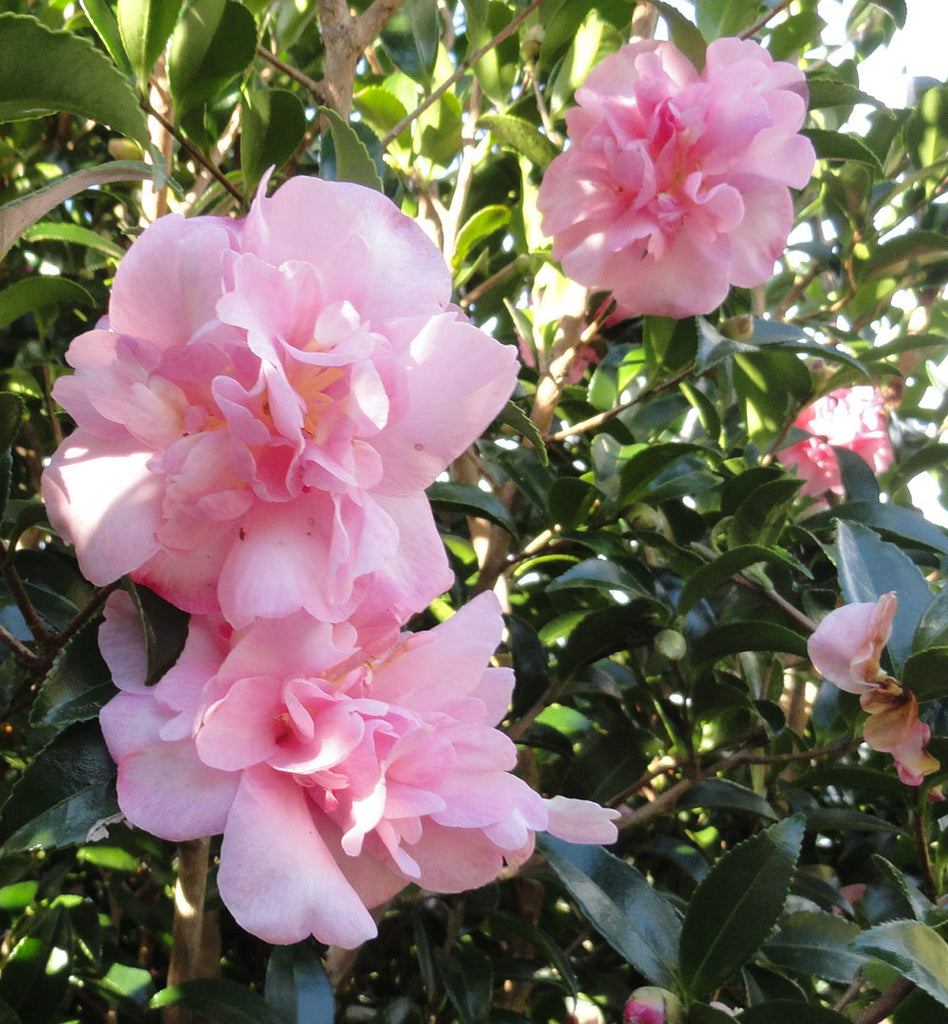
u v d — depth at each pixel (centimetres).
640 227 35
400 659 24
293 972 29
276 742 22
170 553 21
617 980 40
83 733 24
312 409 21
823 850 49
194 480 20
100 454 22
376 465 21
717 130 35
